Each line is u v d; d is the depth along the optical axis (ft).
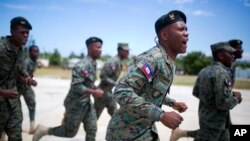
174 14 9.21
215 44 13.98
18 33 13.43
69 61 156.35
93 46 17.57
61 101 39.11
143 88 8.98
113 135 9.45
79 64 17.15
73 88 16.81
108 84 21.38
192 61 118.73
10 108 13.76
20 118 14.15
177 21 9.16
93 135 17.01
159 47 9.19
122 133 9.30
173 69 9.27
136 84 8.70
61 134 16.96
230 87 13.23
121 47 21.98
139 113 8.58
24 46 14.43
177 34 9.12
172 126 8.26
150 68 8.72
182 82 82.74
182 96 47.67
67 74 110.01
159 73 8.93
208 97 13.60
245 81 90.22
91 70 17.40
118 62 21.75
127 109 8.79
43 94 46.62
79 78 16.79
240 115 32.24
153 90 9.01
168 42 9.25
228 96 13.07
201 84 13.87
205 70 13.89
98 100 21.48
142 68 8.68
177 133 16.49
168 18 9.16
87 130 17.01
